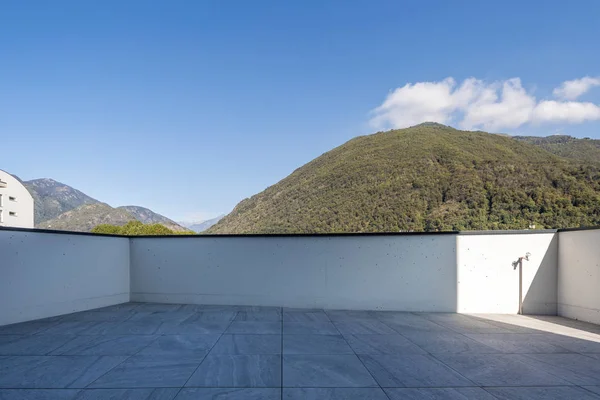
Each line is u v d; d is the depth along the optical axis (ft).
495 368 10.13
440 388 8.64
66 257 17.93
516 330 14.98
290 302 20.21
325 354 11.33
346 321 16.60
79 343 12.41
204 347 11.98
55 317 16.90
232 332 14.12
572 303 17.69
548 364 10.52
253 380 9.04
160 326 15.08
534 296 18.98
